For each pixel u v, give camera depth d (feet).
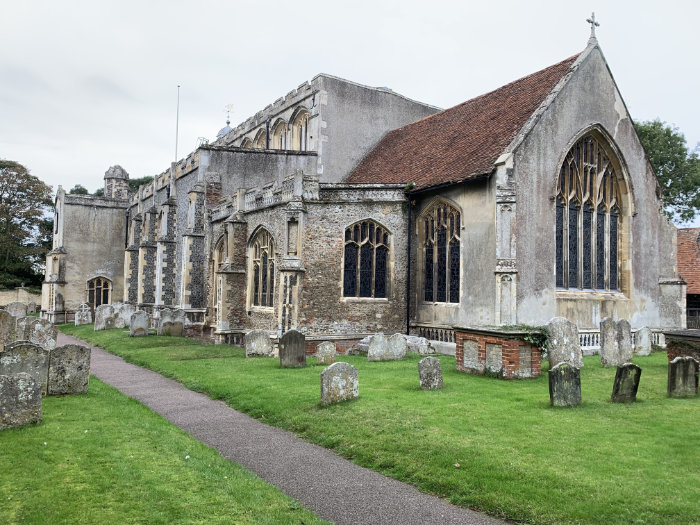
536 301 63.77
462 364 51.83
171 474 26.22
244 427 37.09
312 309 68.03
